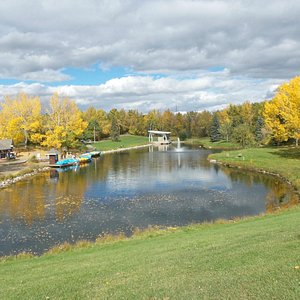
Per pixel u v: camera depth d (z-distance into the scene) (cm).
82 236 2273
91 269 1291
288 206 2781
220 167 5659
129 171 5500
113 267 1284
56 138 7600
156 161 6894
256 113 12150
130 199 3394
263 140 9362
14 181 4591
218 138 12494
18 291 1108
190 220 2616
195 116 16738
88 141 12375
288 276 951
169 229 2148
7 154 7106
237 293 895
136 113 16238
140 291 990
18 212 2931
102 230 2398
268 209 2878
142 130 15950
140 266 1258
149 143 13100
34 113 8494
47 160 6975
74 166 6378
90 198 3475
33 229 2444
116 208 3028
